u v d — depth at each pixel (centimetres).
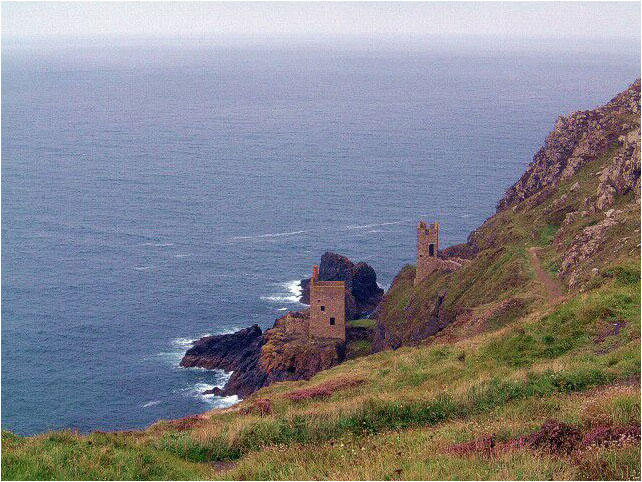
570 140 14988
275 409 4541
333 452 3322
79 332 14288
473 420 3706
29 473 3091
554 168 14912
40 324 14675
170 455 3556
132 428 10712
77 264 18588
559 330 5122
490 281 9700
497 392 4081
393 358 5759
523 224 12556
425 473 2777
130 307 15588
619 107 14888
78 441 3509
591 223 10031
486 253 11131
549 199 13088
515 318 7275
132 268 18238
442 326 9638
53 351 13462
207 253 19462
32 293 16438
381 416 3900
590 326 5028
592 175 12800
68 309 15488
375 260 18688
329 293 11719
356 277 14850
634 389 3662
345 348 11631
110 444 3550
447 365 5128
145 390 11912
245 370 12019
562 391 4012
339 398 4744
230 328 14512
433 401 3997
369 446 3375
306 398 4766
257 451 3588
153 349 13500
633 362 4169
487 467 2802
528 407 3741
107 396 11738
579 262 8425
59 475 3094
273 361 11344
